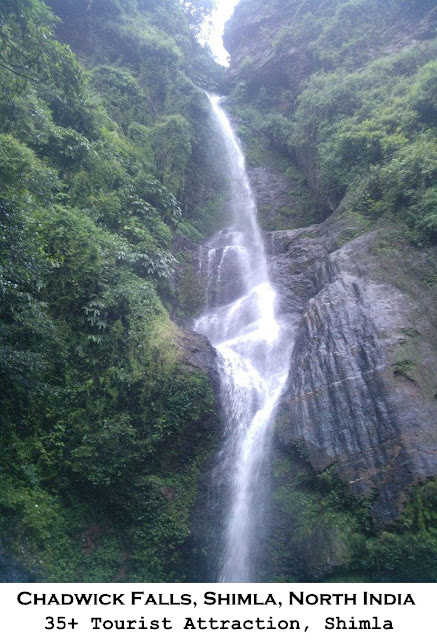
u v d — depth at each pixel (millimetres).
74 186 13992
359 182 15617
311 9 28859
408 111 15500
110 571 9430
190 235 19797
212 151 25141
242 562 9484
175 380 10938
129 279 12289
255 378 12461
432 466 8664
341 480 9312
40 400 10062
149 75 24125
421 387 9656
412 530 8281
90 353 10969
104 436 10039
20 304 9711
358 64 22438
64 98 11039
